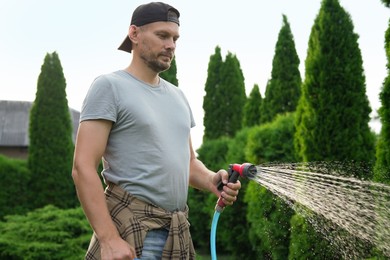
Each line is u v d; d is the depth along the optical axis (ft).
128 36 7.29
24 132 64.64
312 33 20.70
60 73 39.34
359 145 19.56
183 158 7.16
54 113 38.81
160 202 6.88
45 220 28.63
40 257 25.73
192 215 35.17
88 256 6.85
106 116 6.74
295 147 21.17
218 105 46.65
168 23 7.04
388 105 14.14
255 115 38.83
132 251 6.57
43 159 38.34
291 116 24.89
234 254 30.01
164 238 6.91
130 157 6.86
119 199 6.85
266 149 24.49
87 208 6.52
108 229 6.46
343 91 19.86
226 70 46.78
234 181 7.59
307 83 20.38
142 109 6.89
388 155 13.70
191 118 7.77
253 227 23.70
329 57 20.07
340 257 14.99
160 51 7.01
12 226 28.07
